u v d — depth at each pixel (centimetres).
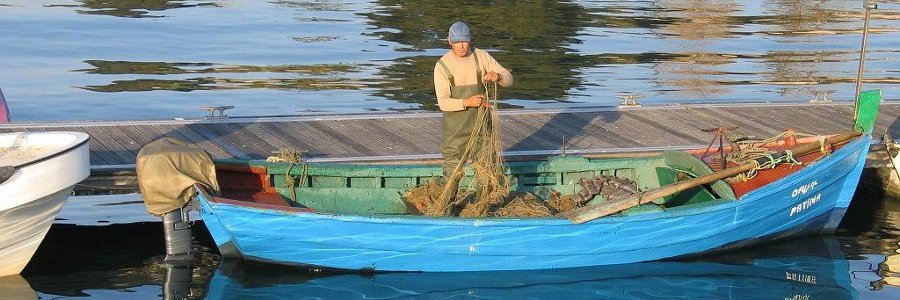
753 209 1617
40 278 1480
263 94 2564
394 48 3180
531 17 3831
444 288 1468
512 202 1557
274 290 1448
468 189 1611
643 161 1706
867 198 2012
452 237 1484
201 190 1453
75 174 1430
